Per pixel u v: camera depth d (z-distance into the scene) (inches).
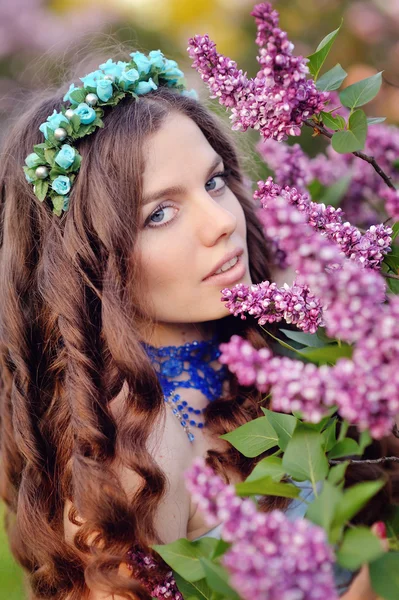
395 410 28.6
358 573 42.4
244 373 30.3
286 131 42.3
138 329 56.7
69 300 56.7
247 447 41.8
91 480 51.2
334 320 28.8
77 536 52.1
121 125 54.7
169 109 55.9
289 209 28.9
